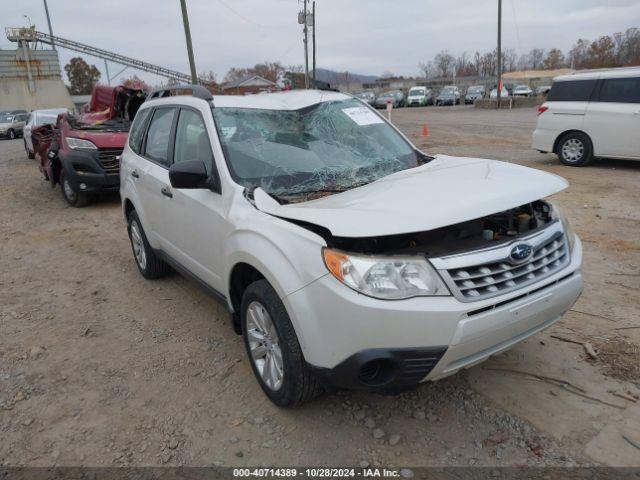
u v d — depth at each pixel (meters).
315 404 3.23
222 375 3.62
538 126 11.14
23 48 45.56
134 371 3.73
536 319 2.83
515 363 3.55
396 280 2.51
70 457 2.89
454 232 3.14
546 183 3.05
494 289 2.62
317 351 2.68
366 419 3.07
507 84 62.09
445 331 2.48
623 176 9.48
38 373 3.76
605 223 6.64
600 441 2.81
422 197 2.84
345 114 4.31
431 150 14.09
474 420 3.02
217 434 3.02
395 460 2.76
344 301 2.52
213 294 3.88
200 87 4.21
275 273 2.80
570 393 3.22
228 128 3.77
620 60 75.69
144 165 4.79
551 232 2.98
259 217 3.05
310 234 2.72
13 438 3.06
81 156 8.90
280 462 2.78
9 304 5.05
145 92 10.71
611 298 4.46
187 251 4.12
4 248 7.04
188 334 4.25
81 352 4.04
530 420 3.00
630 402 3.11
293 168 3.61
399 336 2.48
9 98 46.22
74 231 7.85
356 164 3.81
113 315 4.68
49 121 16.84
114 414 3.25
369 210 2.71
